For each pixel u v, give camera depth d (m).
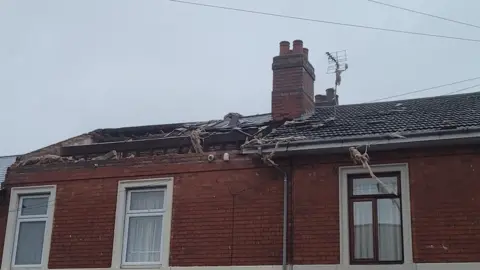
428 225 12.69
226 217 14.20
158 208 15.02
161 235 14.70
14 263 15.75
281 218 13.77
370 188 13.48
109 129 19.66
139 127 19.48
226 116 19.44
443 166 12.95
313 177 13.78
